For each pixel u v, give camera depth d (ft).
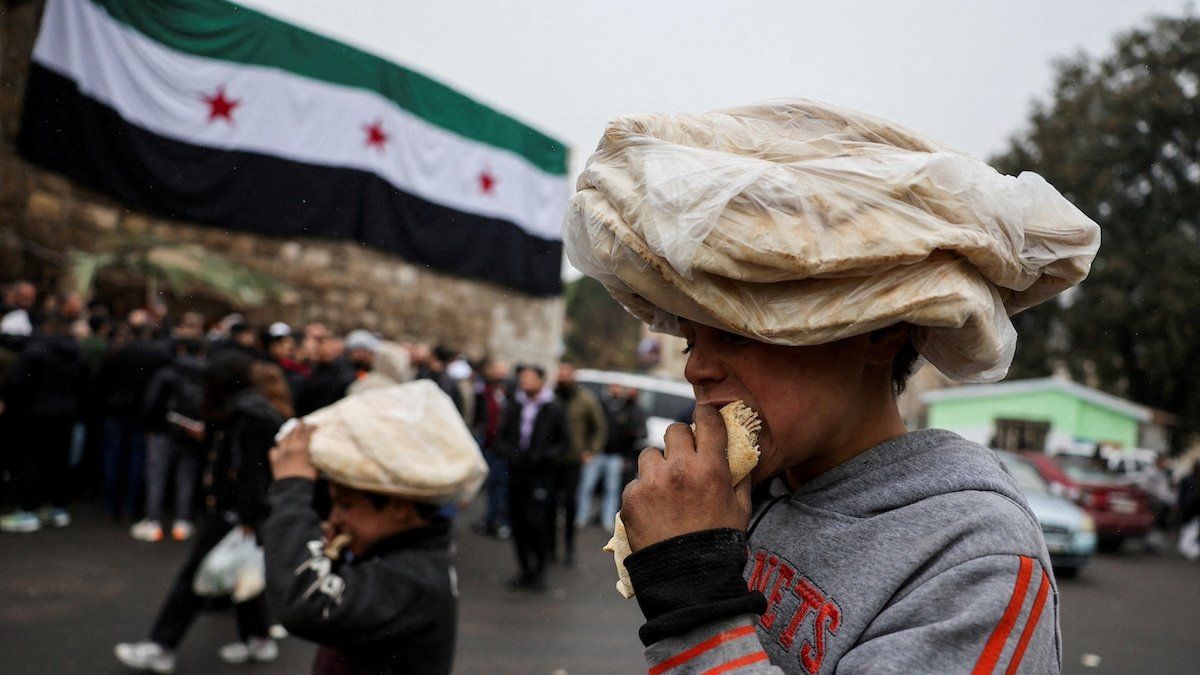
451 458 5.96
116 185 26.20
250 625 14.87
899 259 2.51
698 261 2.58
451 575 6.08
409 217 36.52
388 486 5.78
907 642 2.50
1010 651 2.44
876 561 2.77
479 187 39.73
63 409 23.59
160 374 23.54
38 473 23.45
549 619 19.66
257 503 12.99
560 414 24.09
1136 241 75.82
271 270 40.29
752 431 2.83
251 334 25.22
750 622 2.60
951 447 2.96
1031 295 3.20
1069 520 31.32
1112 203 75.77
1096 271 75.61
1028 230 2.86
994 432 73.20
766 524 3.24
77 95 25.14
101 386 25.43
